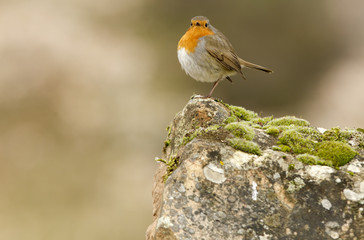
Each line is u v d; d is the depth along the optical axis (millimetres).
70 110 15914
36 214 11906
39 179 13086
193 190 3613
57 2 21016
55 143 14547
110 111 16078
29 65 17219
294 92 16328
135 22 20609
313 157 3896
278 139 4156
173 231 3393
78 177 13383
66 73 17250
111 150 14430
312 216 3523
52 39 18625
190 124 4426
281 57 16859
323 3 17453
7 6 20625
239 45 17203
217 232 3414
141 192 12789
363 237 3395
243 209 3549
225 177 3701
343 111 15109
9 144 14375
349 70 16266
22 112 15508
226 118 4414
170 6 21062
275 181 3713
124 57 18625
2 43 18141
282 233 3441
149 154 14406
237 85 16484
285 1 17469
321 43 16938
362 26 17000
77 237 11328
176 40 19844
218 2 18297
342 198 3607
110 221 11836
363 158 3939
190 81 17797
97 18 20516
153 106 16516
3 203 12102
